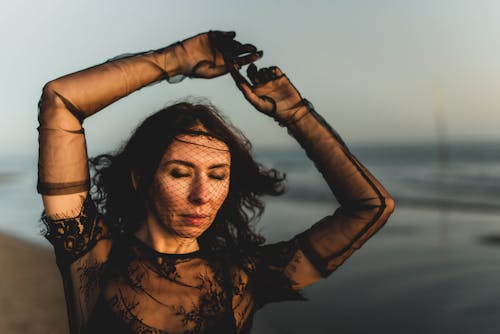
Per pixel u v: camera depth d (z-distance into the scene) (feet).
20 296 25.82
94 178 4.90
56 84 4.14
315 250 5.08
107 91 4.22
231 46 4.47
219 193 4.48
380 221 4.90
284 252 5.13
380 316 22.63
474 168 130.52
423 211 59.67
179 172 4.38
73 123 4.23
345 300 24.71
